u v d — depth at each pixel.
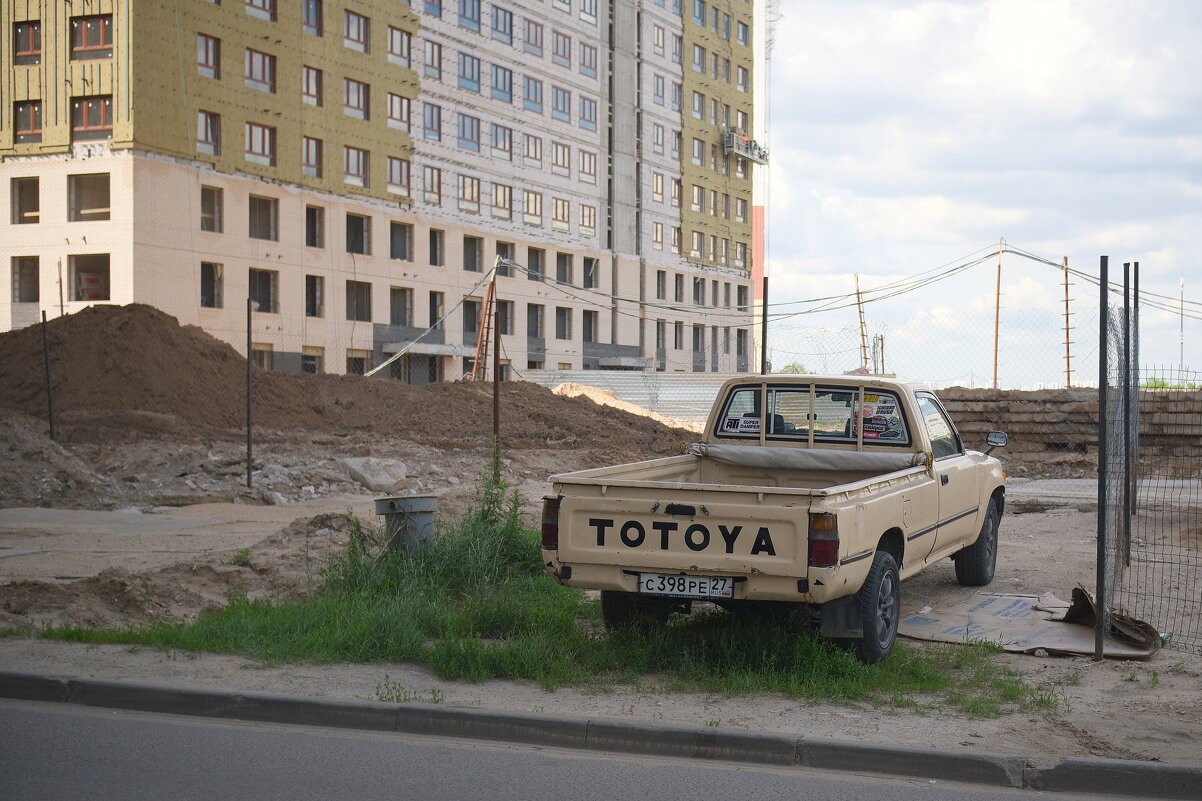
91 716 6.21
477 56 57.53
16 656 7.11
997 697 6.31
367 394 31.34
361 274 50.41
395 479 19.89
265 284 46.38
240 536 13.37
